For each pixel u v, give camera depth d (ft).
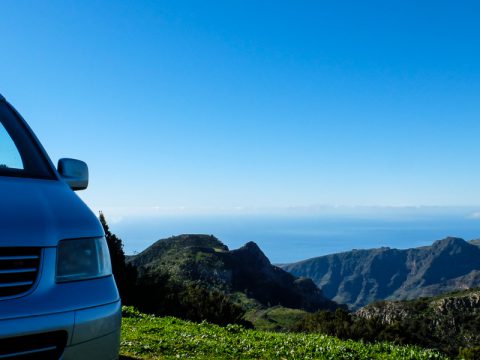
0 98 16.79
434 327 390.63
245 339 41.75
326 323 197.57
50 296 10.76
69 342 10.77
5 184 12.62
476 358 191.93
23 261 10.68
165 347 32.53
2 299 10.12
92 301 11.51
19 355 10.02
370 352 39.40
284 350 36.42
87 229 12.52
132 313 56.85
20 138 15.56
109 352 11.82
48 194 13.08
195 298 135.64
